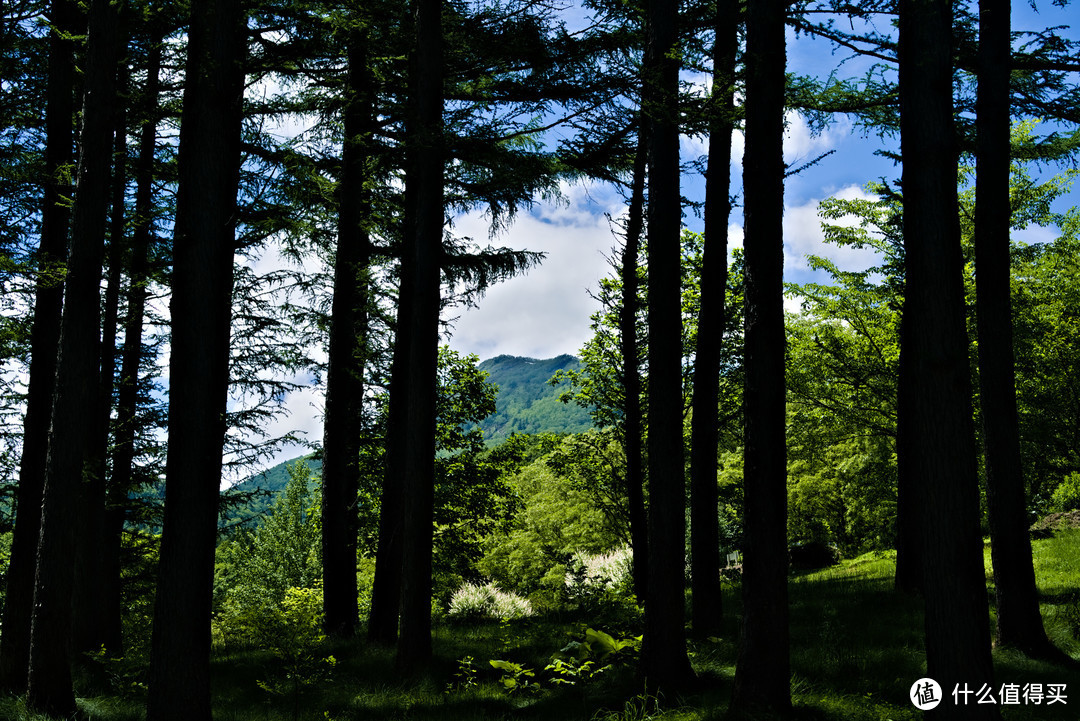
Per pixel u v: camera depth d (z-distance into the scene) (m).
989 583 13.34
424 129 9.91
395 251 15.11
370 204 14.38
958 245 6.14
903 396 13.27
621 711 7.55
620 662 9.20
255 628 8.66
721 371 20.09
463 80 12.02
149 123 12.77
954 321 5.99
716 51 10.83
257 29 10.26
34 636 7.98
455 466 21.67
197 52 7.83
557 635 11.98
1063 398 20.23
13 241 12.10
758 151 6.93
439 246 10.50
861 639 9.59
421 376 10.20
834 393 20.27
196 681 7.17
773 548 6.58
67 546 8.16
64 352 8.31
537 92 10.31
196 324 7.48
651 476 8.32
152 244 14.11
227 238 7.78
